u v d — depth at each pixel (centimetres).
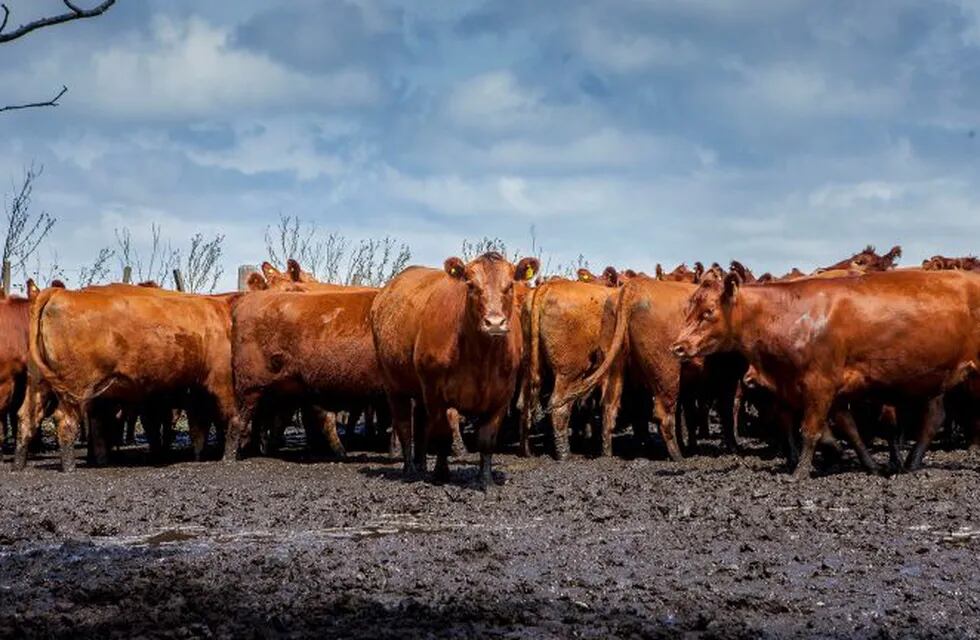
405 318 1313
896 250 2152
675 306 1583
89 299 1515
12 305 1659
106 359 1515
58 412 1517
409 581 842
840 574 863
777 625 738
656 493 1223
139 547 966
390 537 1002
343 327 1561
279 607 764
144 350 1535
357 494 1240
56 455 1794
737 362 1644
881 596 804
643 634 709
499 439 1964
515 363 1236
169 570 871
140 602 777
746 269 1877
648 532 1016
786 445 1494
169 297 1589
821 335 1284
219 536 1022
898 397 1317
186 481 1383
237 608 762
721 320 1315
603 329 1642
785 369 1306
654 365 1587
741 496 1194
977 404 1491
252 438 1722
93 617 746
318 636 698
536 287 1694
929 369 1288
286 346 1578
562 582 838
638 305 1588
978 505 1116
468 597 791
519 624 732
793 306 1300
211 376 1605
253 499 1212
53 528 1041
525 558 916
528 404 1702
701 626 730
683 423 1905
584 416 1844
